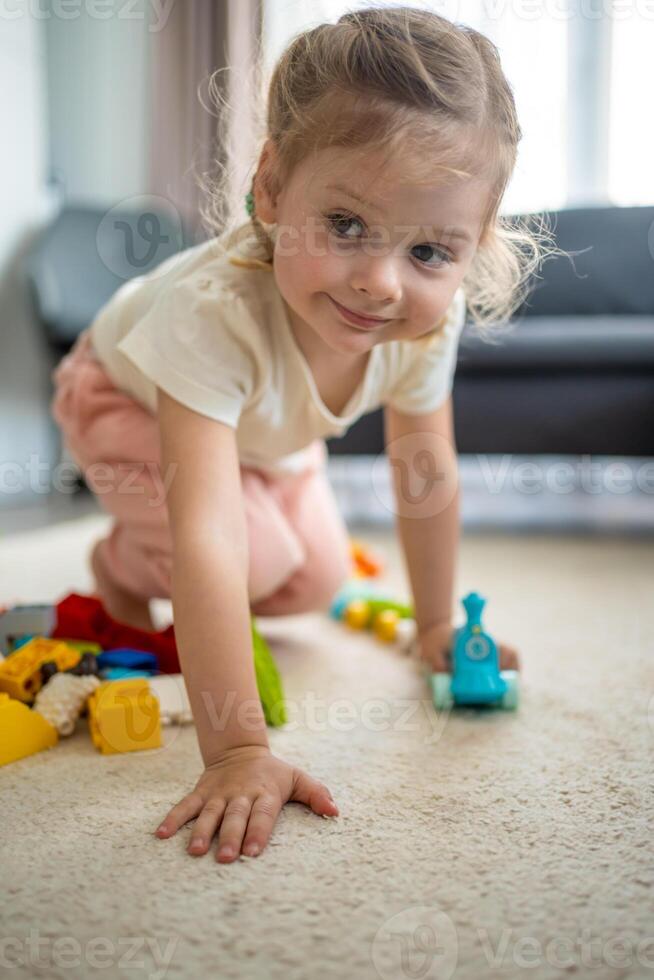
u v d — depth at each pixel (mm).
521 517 2312
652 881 571
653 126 2941
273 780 669
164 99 2941
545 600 1364
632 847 615
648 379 1931
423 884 567
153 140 2971
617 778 728
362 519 2354
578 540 1950
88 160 3312
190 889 561
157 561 1096
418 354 965
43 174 2803
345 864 592
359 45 744
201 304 837
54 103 3275
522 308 2453
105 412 1102
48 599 1382
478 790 708
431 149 718
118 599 1158
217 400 833
